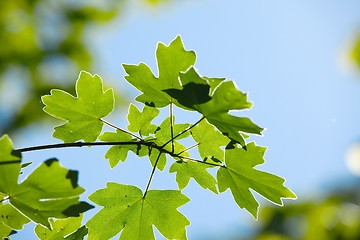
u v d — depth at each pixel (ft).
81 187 2.45
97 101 2.63
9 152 2.42
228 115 2.53
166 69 2.57
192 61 2.57
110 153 2.67
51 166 2.43
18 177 2.43
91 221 2.66
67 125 2.64
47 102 2.61
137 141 2.67
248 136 2.64
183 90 2.53
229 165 2.64
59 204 2.46
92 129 2.65
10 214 2.53
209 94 2.51
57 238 2.64
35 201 2.46
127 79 2.59
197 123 2.61
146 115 2.67
